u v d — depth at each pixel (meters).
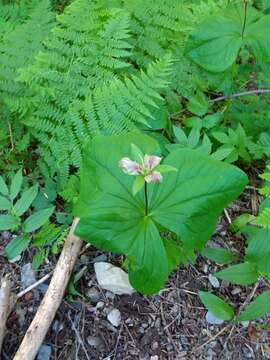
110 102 0.66
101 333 0.59
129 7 0.74
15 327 0.58
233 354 0.59
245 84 0.82
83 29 0.69
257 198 0.73
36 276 0.62
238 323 0.61
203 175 0.51
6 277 0.61
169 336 0.60
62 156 0.67
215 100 0.77
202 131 0.73
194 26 0.75
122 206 0.51
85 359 0.57
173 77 0.73
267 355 0.60
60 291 0.58
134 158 0.47
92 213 0.50
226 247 0.67
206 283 0.64
